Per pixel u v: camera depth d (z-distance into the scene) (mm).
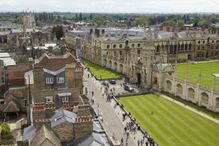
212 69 153000
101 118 75688
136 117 80812
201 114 83812
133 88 112312
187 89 97312
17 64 100375
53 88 59062
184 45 186875
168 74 109125
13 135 61844
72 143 39875
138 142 64062
